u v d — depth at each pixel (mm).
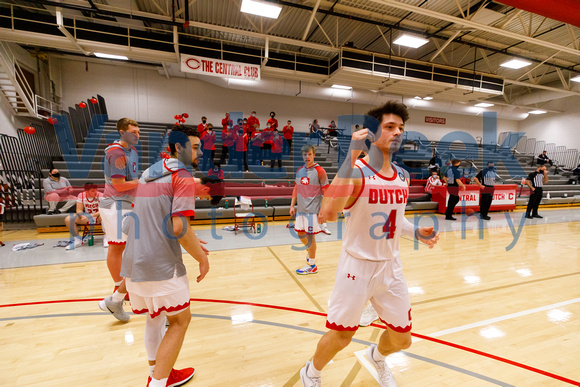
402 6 6602
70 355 1915
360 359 1910
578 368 1871
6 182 6773
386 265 1319
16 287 3055
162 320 1500
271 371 1788
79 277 3348
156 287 1309
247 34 8594
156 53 8570
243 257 4223
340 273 1336
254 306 2678
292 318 2461
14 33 7324
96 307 2621
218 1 8406
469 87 11391
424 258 4273
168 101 12633
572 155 15164
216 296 2891
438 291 3090
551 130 16438
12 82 7746
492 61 12688
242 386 1652
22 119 8906
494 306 2748
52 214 5590
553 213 8820
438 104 13484
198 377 1719
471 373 1793
